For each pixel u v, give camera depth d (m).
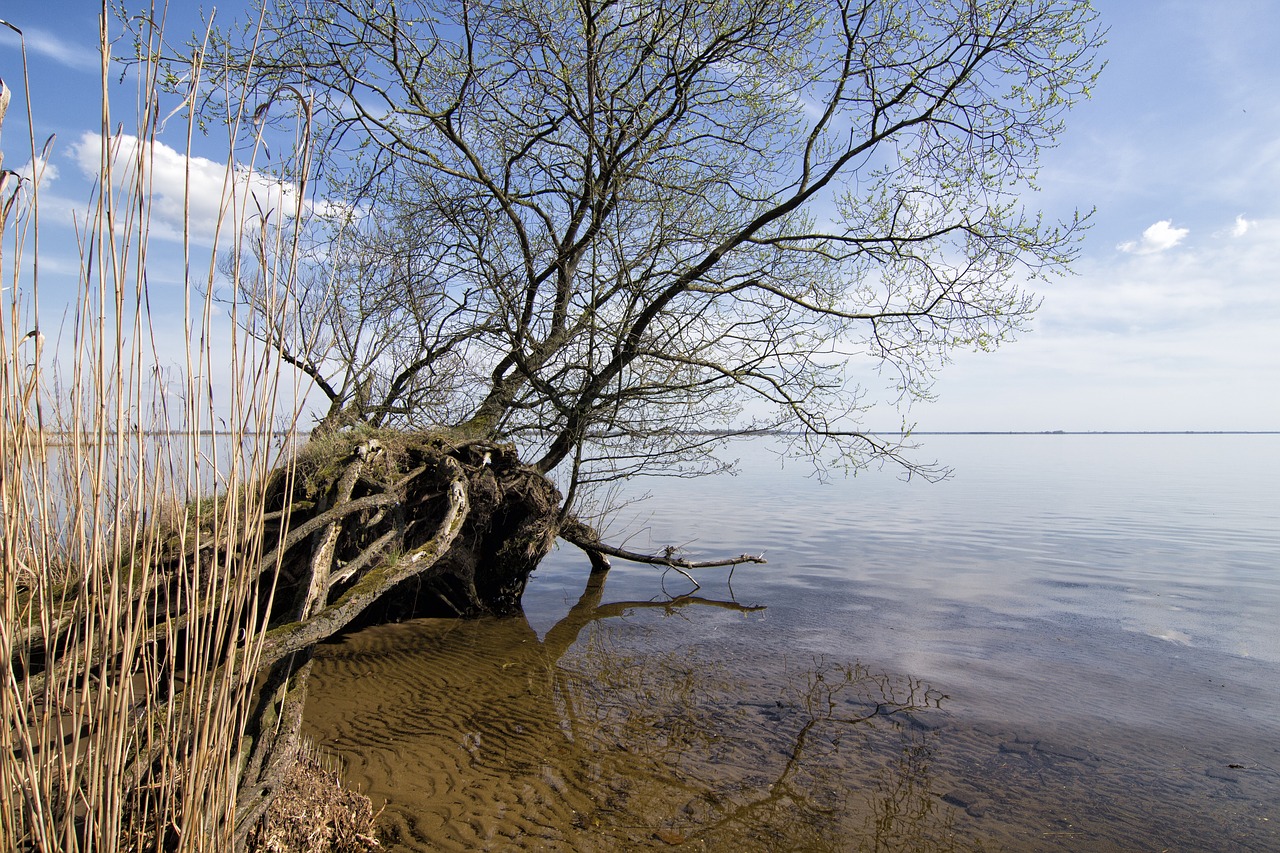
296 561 7.30
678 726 6.45
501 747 5.97
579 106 9.86
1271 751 6.02
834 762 5.75
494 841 4.54
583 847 4.50
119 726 2.76
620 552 13.18
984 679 7.78
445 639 9.29
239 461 3.31
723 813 4.95
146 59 2.79
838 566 14.70
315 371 3.42
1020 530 20.11
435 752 5.85
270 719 4.12
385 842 4.50
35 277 2.60
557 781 5.38
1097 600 11.66
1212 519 22.66
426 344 11.34
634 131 10.20
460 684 7.54
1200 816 4.99
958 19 8.41
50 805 2.67
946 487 35.97
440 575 10.17
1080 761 5.80
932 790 5.31
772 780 5.43
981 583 13.02
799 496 30.69
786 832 4.72
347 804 4.62
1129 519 22.69
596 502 13.41
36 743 3.13
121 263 2.65
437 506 9.20
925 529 20.22
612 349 10.31
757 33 9.36
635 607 11.37
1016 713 6.81
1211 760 5.84
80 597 2.69
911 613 10.84
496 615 10.66
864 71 8.97
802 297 10.62
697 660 8.48
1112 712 6.87
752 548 16.86
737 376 10.34
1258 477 43.38
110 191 2.61
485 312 10.36
